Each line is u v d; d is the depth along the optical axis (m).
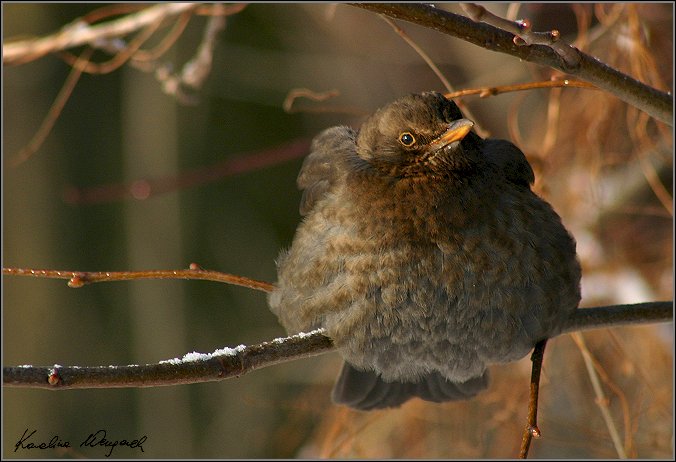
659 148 11.14
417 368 7.91
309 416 13.27
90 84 14.79
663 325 10.80
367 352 7.56
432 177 7.39
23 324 14.28
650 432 10.26
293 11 15.09
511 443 10.92
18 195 14.34
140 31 14.25
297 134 15.16
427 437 11.25
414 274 7.26
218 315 14.81
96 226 14.74
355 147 8.02
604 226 11.71
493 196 7.41
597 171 11.02
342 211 7.44
